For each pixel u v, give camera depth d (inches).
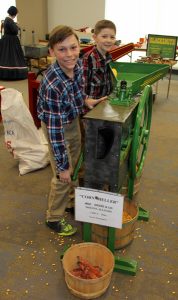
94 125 55.6
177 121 171.0
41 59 257.3
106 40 76.1
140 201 96.3
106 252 66.7
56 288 66.1
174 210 92.7
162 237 81.4
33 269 70.8
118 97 63.7
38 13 283.9
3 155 125.3
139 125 62.4
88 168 60.2
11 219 87.3
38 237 80.5
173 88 247.0
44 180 107.3
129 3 269.4
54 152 65.2
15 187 102.9
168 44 215.9
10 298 63.7
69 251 66.3
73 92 66.6
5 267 71.1
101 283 61.5
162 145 138.4
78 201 62.6
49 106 61.9
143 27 273.7
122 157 59.6
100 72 79.5
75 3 286.8
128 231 74.0
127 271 69.2
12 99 108.0
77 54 61.6
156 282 68.0
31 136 112.5
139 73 115.6
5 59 241.0
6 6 288.4
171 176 112.3
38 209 91.8
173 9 260.8
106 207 61.4
